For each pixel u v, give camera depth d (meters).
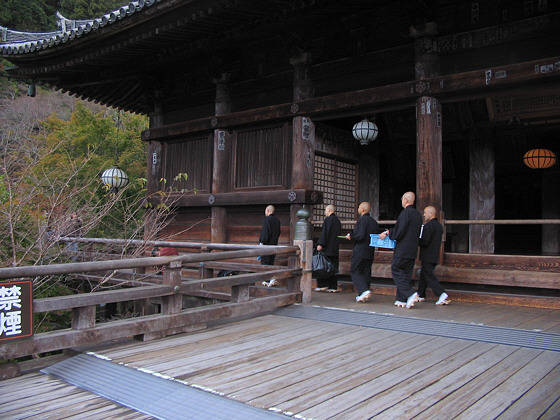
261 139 9.77
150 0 7.86
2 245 7.60
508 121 10.66
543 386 3.45
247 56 10.45
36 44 9.84
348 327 5.53
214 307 5.60
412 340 4.88
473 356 4.26
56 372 3.92
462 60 7.62
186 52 9.85
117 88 12.64
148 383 3.55
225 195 9.97
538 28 6.98
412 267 6.77
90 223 8.25
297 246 7.03
